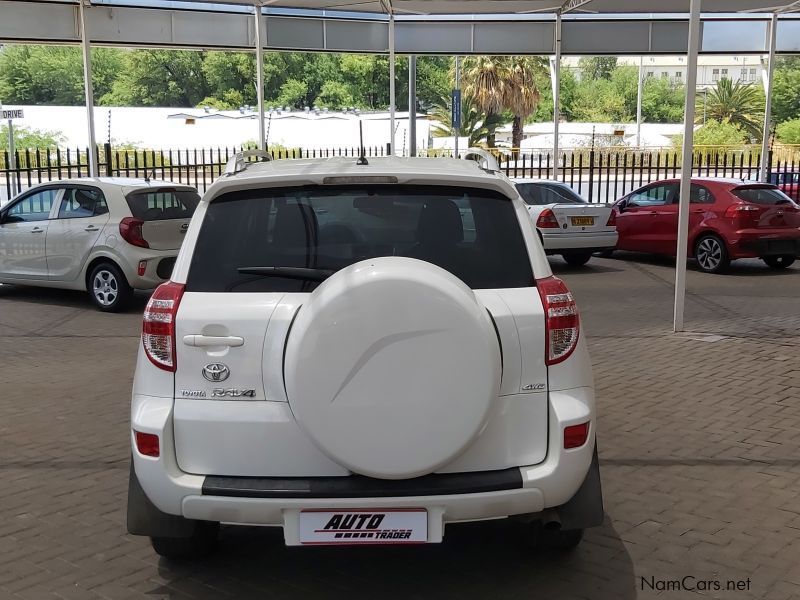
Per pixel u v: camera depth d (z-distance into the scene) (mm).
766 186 13883
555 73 19062
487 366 3057
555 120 19250
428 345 3037
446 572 3939
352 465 3090
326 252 3533
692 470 5184
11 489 4977
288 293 3359
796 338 8750
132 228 10430
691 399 6652
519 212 3625
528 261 3521
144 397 3377
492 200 3635
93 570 3977
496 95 52062
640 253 16734
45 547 4223
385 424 3062
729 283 12844
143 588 3805
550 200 14570
